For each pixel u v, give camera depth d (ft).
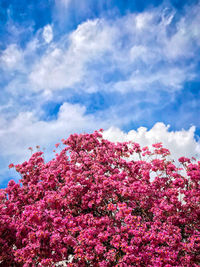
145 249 20.92
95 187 25.98
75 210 27.25
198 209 25.16
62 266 23.13
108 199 26.22
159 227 23.47
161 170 28.73
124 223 24.04
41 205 23.03
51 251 21.33
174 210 24.64
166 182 28.04
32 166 34.09
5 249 24.04
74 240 21.12
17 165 33.88
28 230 23.80
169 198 25.96
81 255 20.08
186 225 25.53
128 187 25.34
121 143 34.19
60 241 20.93
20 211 28.66
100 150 32.40
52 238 20.36
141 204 25.73
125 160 32.04
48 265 19.79
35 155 35.42
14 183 30.96
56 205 24.53
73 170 28.66
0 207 27.04
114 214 25.63
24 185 32.96
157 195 26.96
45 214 22.26
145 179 28.32
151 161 30.09
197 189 26.55
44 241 21.13
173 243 21.48
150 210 25.59
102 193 25.17
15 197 30.19
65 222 21.85
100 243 20.86
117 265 19.98
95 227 22.59
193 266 22.02
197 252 22.86
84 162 30.45
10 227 24.34
